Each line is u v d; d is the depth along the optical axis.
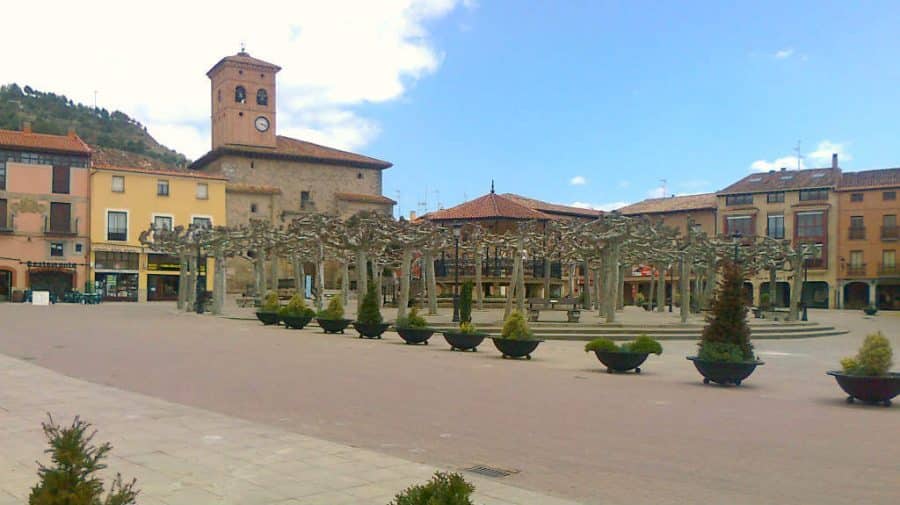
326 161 73.75
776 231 70.56
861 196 66.62
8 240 54.28
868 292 66.38
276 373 14.79
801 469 7.79
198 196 61.69
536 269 49.41
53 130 98.06
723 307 15.04
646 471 7.61
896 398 13.20
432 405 11.36
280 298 50.72
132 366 15.40
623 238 30.66
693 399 12.70
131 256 58.47
